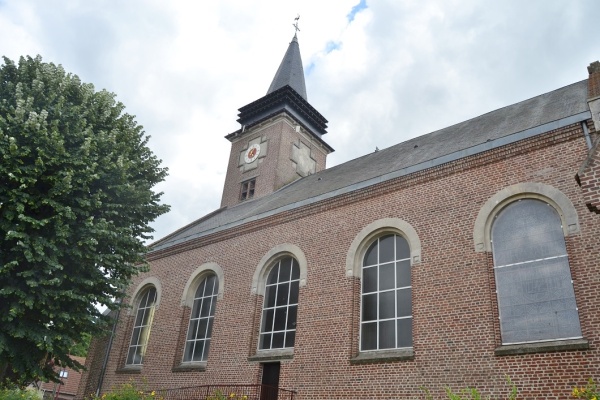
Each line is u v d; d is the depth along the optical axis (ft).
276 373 52.44
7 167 42.78
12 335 43.27
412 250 46.21
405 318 45.44
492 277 40.86
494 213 42.78
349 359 46.03
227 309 60.64
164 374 63.26
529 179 41.60
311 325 50.75
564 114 46.57
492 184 43.52
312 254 54.49
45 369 48.93
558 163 40.52
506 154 43.70
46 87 51.24
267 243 60.23
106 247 49.70
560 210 39.17
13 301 43.04
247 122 102.17
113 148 51.49
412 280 45.14
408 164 56.03
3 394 46.42
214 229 68.18
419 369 41.19
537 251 39.73
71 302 47.32
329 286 51.21
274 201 73.41
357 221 52.08
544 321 37.42
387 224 49.19
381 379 43.14
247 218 64.28
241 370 54.95
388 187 50.88
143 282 74.95
